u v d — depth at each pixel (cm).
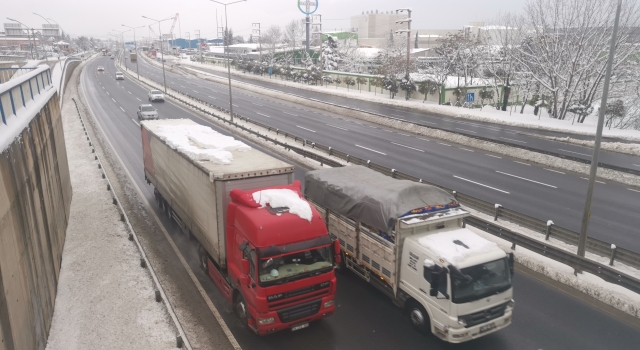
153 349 873
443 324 870
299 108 4947
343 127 3759
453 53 5184
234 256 988
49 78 1738
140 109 3962
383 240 1025
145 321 973
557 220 1639
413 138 3328
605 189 2052
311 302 914
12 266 730
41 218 1034
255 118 4159
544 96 4353
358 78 6562
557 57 4094
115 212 1698
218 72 9794
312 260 914
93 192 1953
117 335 920
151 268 1229
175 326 942
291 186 1061
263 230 868
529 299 1103
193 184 1221
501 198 1895
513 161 2614
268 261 858
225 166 1120
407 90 5450
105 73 8700
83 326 957
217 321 1001
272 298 866
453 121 4091
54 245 1176
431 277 878
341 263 1243
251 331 963
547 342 930
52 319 988
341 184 1195
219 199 1029
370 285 1197
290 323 902
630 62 3947
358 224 1128
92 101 5038
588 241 1299
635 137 3203
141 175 2280
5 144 786
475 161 2594
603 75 3794
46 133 1292
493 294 878
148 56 15238
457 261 857
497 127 3772
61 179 1545
